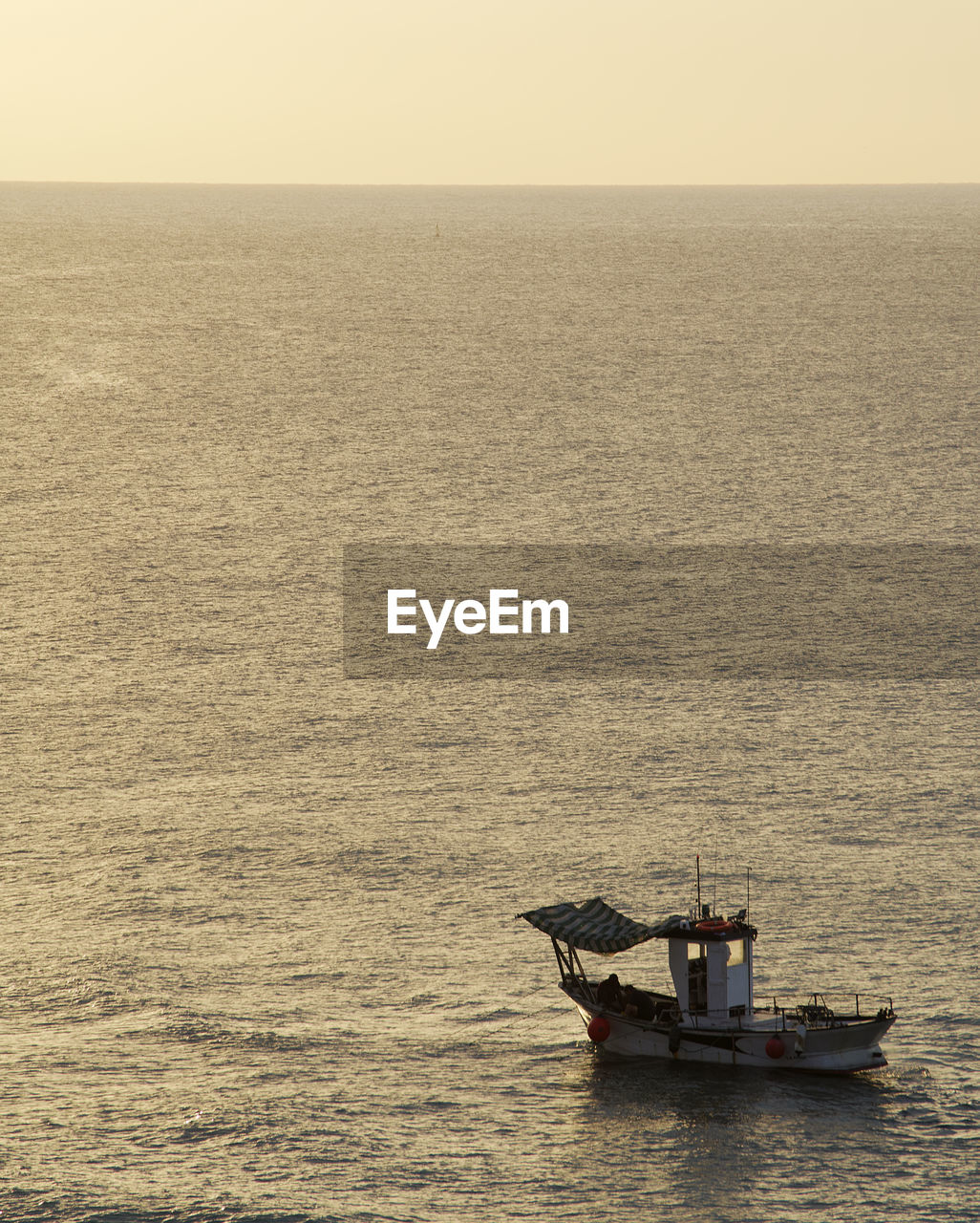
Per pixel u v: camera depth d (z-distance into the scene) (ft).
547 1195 167.02
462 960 232.32
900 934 237.66
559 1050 201.46
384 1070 196.24
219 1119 183.93
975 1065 194.39
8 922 248.93
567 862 271.90
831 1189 167.43
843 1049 190.90
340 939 240.73
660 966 228.84
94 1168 173.27
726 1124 179.83
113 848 281.54
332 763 330.54
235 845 282.77
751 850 276.62
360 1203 165.89
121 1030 209.36
